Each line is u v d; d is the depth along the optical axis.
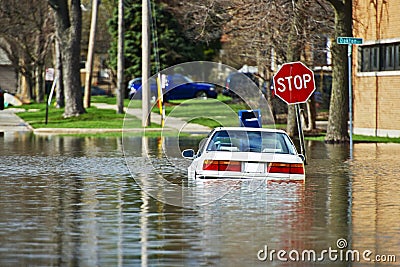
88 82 89.75
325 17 57.53
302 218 22.77
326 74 90.00
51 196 27.22
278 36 58.62
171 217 22.92
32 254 17.86
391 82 56.84
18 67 114.19
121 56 79.50
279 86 38.69
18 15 103.94
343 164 38.66
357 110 60.34
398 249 18.59
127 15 110.44
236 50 76.38
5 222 21.95
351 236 20.09
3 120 78.88
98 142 54.56
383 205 25.23
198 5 64.88
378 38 57.50
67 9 75.56
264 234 20.31
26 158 41.94
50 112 85.75
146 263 17.03
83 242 19.20
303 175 29.36
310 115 61.97
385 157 42.53
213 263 17.08
